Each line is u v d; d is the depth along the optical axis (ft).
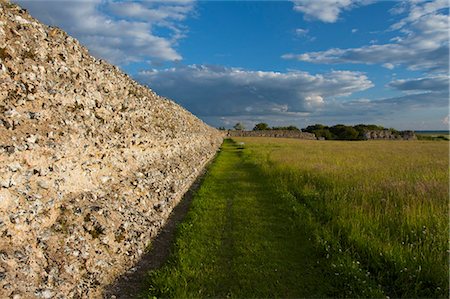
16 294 17.89
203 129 148.05
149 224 34.65
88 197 29.63
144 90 64.69
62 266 22.16
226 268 27.50
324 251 28.99
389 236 29.43
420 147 148.36
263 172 68.74
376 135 379.76
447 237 27.20
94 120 35.04
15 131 23.49
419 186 42.29
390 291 23.02
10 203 21.01
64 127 28.78
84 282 22.80
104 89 41.75
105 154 34.63
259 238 33.45
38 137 24.70
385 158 86.74
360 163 72.59
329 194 43.75
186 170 63.52
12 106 24.35
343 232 31.78
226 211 43.01
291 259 28.81
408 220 31.14
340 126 442.50
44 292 19.51
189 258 28.91
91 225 26.78
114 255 27.07
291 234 34.27
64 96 31.14
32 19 33.42
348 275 24.31
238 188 56.70
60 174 26.71
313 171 60.39
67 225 25.13
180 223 38.60
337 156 94.02
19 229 21.04
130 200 35.58
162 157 56.75
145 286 24.76
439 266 23.16
